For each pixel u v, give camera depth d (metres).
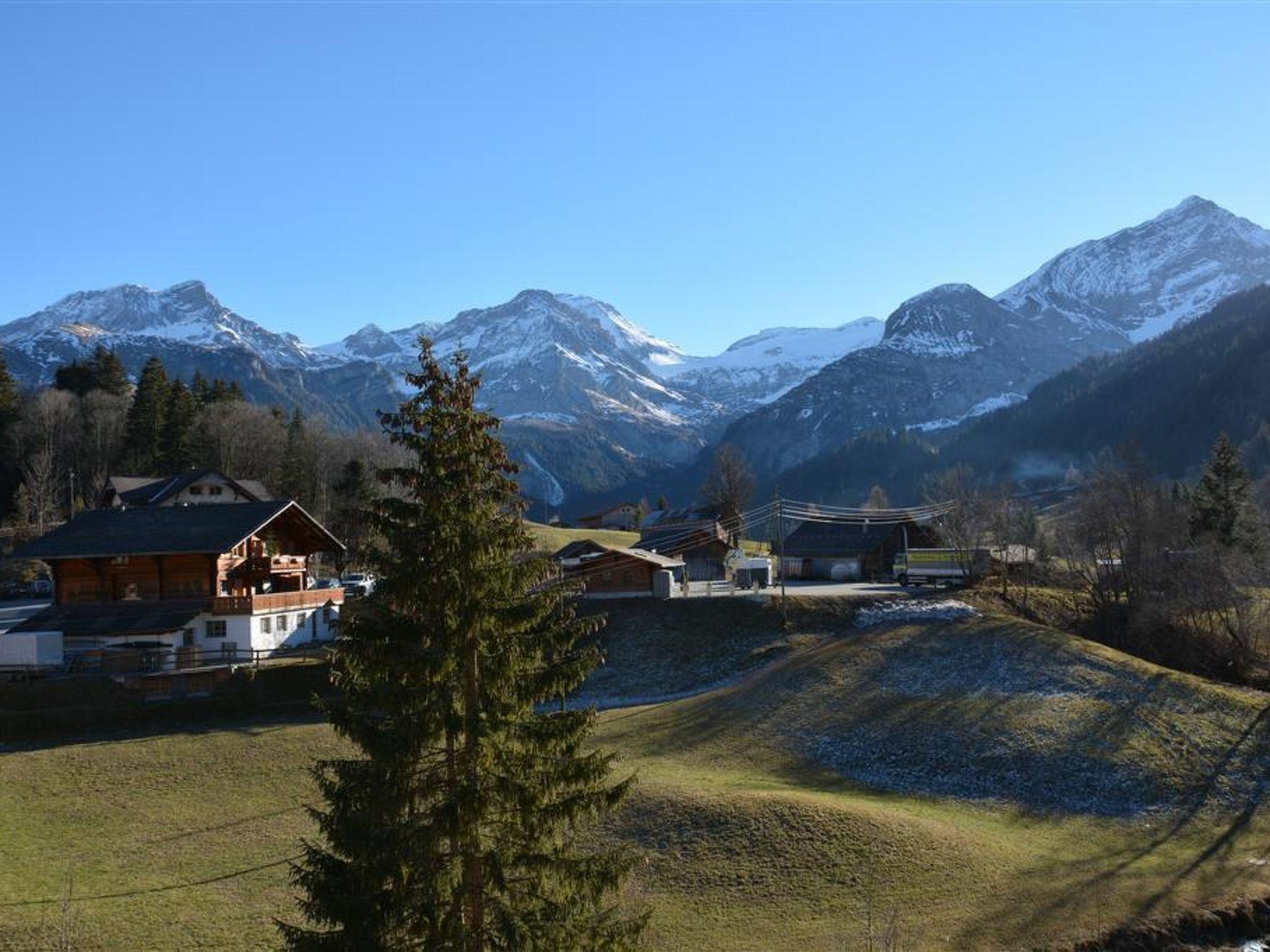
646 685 67.75
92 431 138.25
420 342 22.22
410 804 20.23
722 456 157.75
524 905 20.55
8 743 55.16
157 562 69.38
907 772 48.22
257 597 68.38
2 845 40.66
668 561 91.75
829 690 58.44
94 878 37.31
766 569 93.19
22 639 62.00
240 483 96.62
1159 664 70.12
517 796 20.41
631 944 21.42
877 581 100.00
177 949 31.55
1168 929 33.69
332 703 20.98
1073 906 35.09
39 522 113.88
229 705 60.53
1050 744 49.38
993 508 98.31
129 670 62.69
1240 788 45.19
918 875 36.88
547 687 21.34
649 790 44.34
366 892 19.92
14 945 31.42
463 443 21.52
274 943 31.98
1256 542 92.44
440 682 20.73
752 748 52.47
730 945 32.44
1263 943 33.47
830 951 31.91
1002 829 42.16
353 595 89.44
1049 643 61.59
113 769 50.19
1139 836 41.28
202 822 43.56
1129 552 80.88
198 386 167.75
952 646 62.72
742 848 38.72
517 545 22.20
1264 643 71.69
